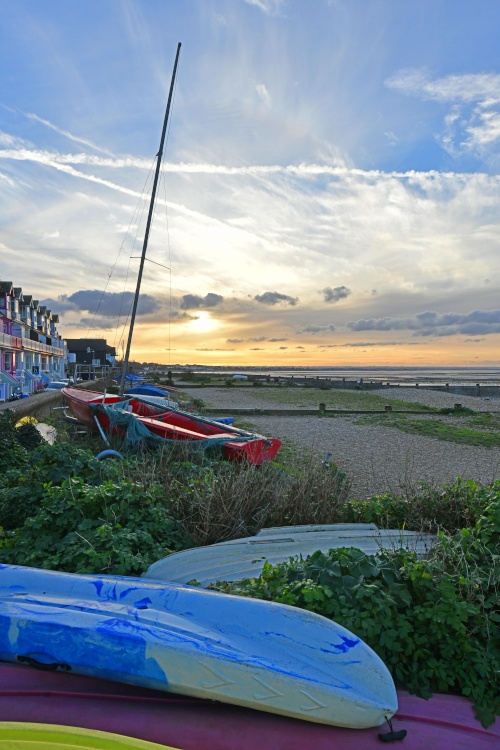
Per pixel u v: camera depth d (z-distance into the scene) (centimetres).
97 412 1270
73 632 293
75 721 270
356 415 2564
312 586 347
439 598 349
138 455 1042
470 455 1348
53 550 465
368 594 336
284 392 4612
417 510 603
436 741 273
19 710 275
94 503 524
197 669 273
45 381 4341
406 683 318
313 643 300
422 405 3123
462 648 327
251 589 386
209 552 471
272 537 523
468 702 307
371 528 567
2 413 1115
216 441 1026
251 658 278
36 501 563
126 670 280
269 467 880
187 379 6775
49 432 1288
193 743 261
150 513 533
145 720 274
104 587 360
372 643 323
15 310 4088
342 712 268
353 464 1198
